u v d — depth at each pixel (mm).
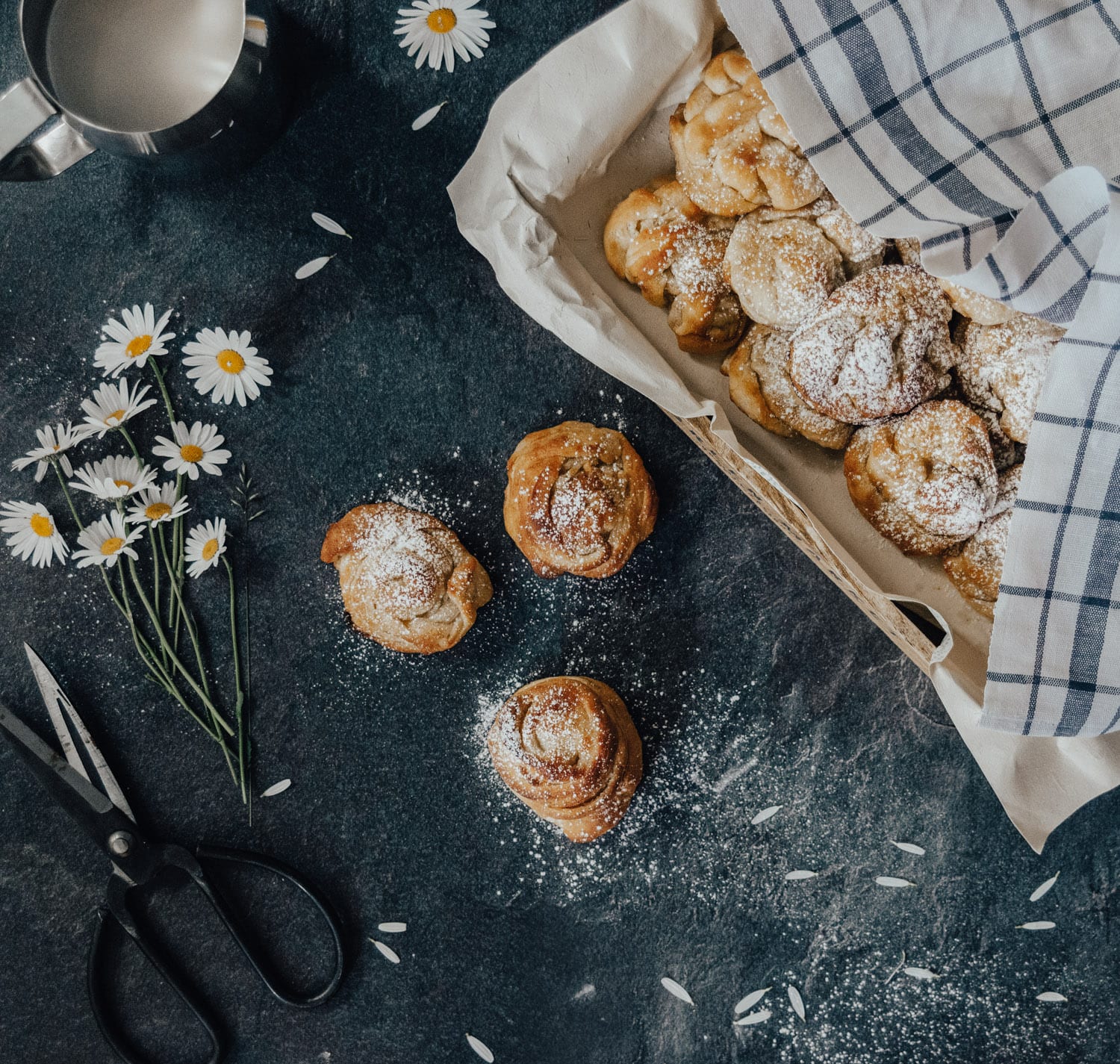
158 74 761
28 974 830
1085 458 698
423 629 800
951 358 735
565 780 778
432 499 821
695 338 754
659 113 761
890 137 710
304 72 810
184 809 827
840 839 821
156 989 831
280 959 827
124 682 828
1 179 751
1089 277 697
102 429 804
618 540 784
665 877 826
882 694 816
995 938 814
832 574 767
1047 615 706
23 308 822
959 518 721
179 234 816
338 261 816
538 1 806
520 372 816
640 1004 827
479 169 743
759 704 820
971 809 814
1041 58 700
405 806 829
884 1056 819
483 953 830
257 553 826
